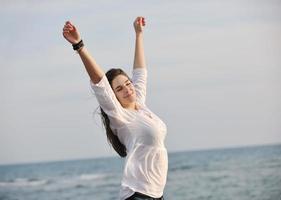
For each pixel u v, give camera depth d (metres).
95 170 51.59
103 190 44.19
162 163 4.86
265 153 49.91
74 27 4.66
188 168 45.81
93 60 4.75
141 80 5.55
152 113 5.03
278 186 38.31
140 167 4.81
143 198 4.77
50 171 54.66
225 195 37.38
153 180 4.82
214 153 56.75
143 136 4.84
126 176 4.80
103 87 4.78
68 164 60.25
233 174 41.84
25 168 59.41
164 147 4.91
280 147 50.25
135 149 4.83
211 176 40.97
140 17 5.69
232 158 49.53
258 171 41.62
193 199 36.56
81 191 45.72
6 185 50.53
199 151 58.12
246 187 38.34
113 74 5.05
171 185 40.12
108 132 5.00
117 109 4.84
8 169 59.28
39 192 48.34
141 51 5.66
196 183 39.03
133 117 4.90
